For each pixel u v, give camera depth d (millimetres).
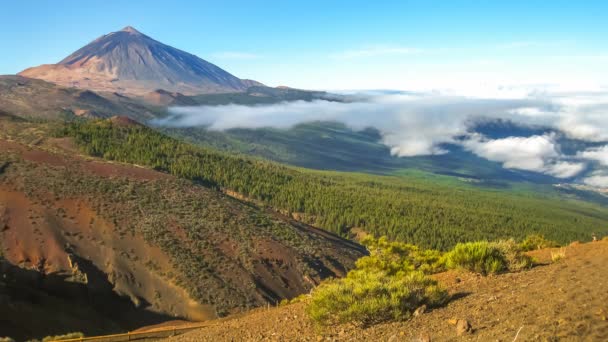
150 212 96812
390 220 170875
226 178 185375
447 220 189500
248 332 13227
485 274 12797
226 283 79875
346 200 195000
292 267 97312
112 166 116562
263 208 137375
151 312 69312
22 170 95438
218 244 94500
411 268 20812
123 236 84875
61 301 56875
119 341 32875
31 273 59000
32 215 81125
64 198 90375
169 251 83562
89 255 77062
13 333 40188
